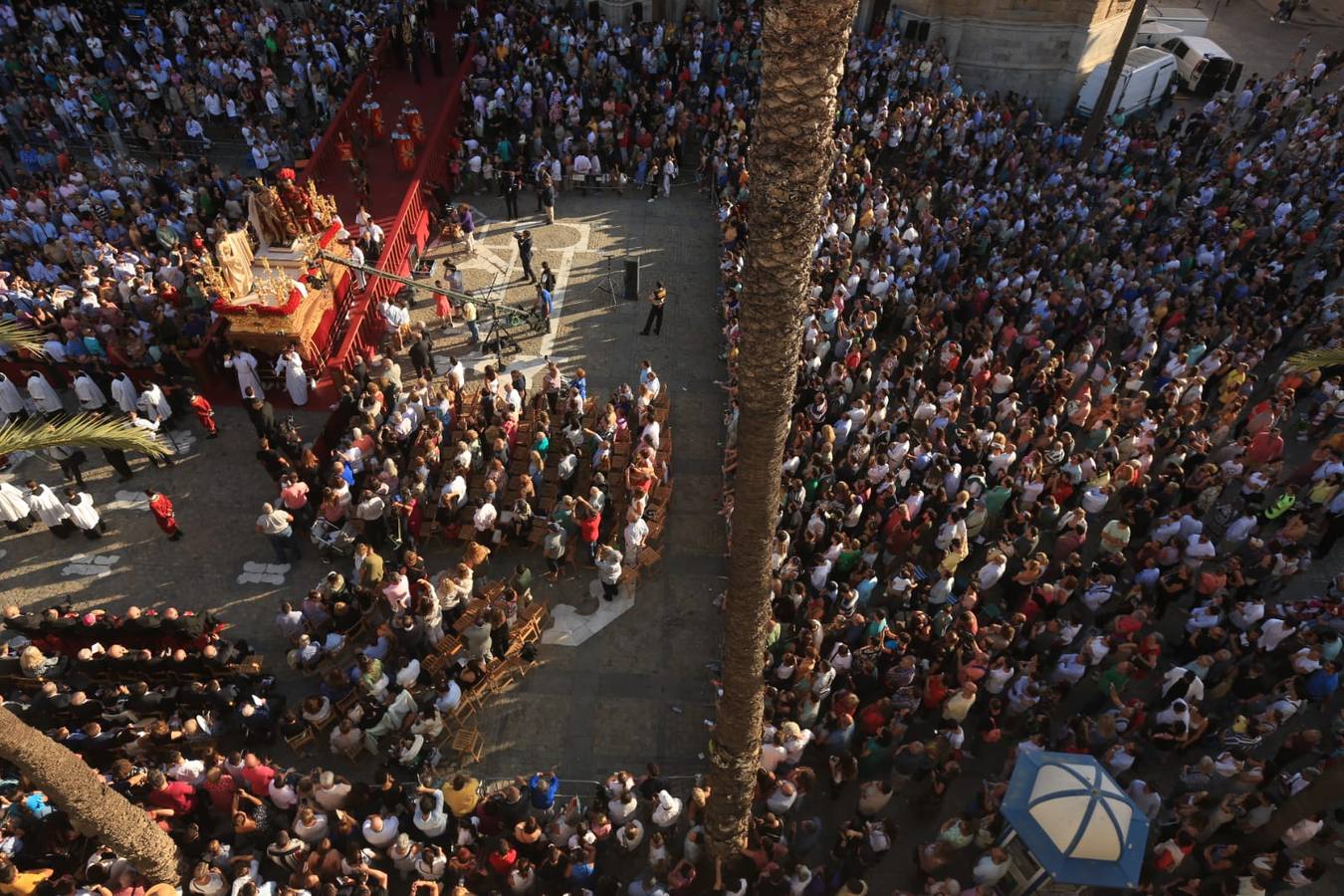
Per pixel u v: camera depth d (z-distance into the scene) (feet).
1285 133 111.65
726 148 102.83
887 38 122.93
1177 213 97.71
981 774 52.95
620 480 68.13
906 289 82.64
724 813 42.96
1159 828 47.85
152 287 81.30
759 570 35.47
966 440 64.34
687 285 93.61
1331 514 62.54
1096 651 51.72
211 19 116.98
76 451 70.18
